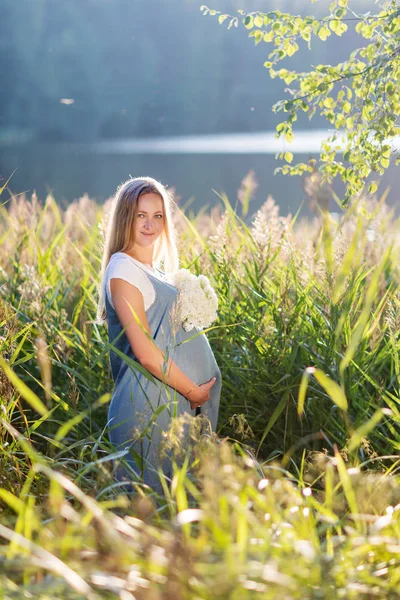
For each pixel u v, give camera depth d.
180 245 6.04
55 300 6.00
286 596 2.24
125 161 45.00
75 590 2.34
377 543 2.54
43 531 2.61
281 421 4.72
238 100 95.69
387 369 5.01
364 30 5.07
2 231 7.21
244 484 2.78
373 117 5.04
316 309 4.80
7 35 86.25
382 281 5.64
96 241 7.25
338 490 3.63
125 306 3.90
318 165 5.32
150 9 95.88
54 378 5.29
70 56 88.50
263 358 4.85
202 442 3.20
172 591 2.25
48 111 87.25
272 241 5.64
